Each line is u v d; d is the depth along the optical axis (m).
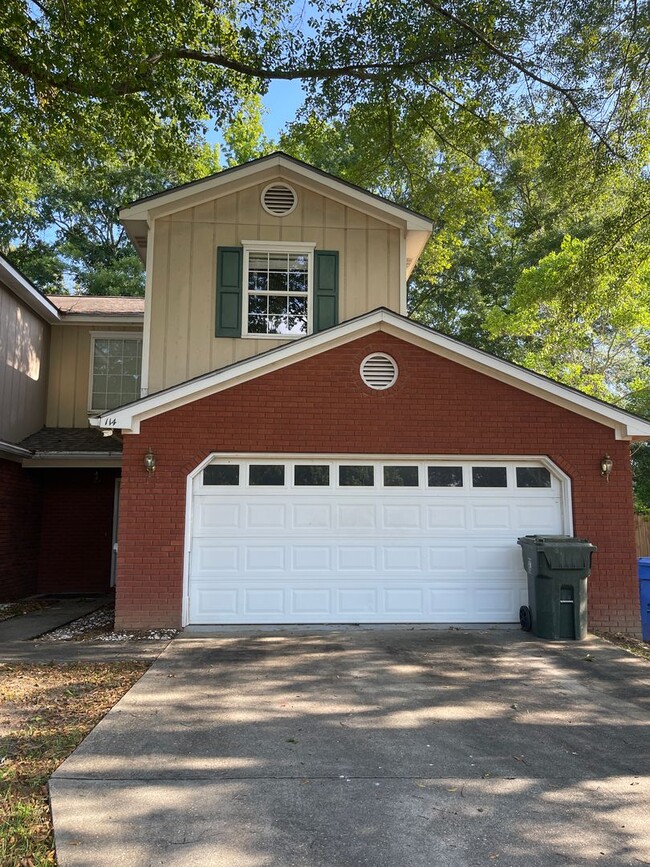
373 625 8.89
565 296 15.24
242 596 8.82
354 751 4.64
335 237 11.58
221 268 11.27
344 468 9.14
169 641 7.96
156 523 8.67
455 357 9.19
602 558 8.98
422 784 4.13
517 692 6.09
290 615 8.82
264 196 11.55
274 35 11.77
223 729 5.03
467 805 3.85
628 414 9.05
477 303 27.48
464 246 27.72
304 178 11.56
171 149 12.32
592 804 3.89
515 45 11.17
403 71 11.96
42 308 13.16
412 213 11.55
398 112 14.04
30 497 13.19
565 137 12.16
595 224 21.86
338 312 11.38
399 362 9.16
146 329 10.99
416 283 28.48
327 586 8.92
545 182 14.76
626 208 12.87
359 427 9.05
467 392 9.19
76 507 13.97
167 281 11.14
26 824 3.56
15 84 10.13
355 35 11.57
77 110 11.13
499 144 16.41
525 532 9.19
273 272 11.48
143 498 8.69
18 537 12.56
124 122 11.41
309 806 3.81
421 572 9.04
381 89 12.95
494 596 9.05
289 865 3.20
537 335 24.48
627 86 11.27
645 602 8.84
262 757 4.51
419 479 9.19
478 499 9.20
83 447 12.53
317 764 4.41
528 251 26.59
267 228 11.47
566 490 9.16
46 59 9.41
